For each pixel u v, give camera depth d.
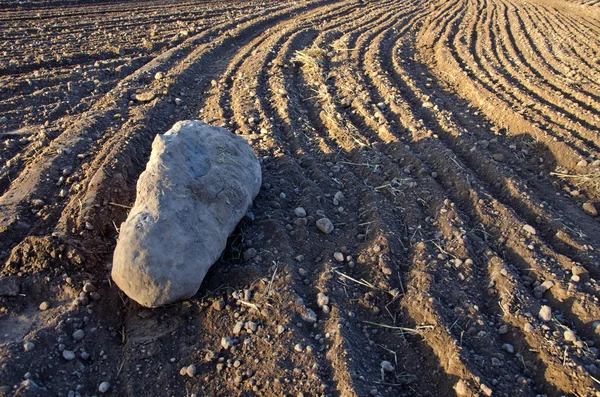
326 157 5.79
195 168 4.09
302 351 3.46
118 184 4.81
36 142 5.61
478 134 6.37
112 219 4.48
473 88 7.36
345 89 7.32
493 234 4.62
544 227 4.73
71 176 4.97
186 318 3.73
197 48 8.87
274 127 6.21
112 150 5.29
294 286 3.93
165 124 6.39
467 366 3.34
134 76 7.44
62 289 3.81
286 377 3.28
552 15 11.39
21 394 3.01
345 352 3.41
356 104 6.89
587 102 6.86
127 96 6.88
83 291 3.79
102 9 11.12
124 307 3.82
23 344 3.35
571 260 4.26
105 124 6.04
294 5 12.20
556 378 3.32
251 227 4.54
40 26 9.66
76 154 5.38
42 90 6.96
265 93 7.25
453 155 5.62
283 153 5.62
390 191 5.19
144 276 3.41
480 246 4.44
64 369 3.32
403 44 9.49
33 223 4.41
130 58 8.35
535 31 10.09
